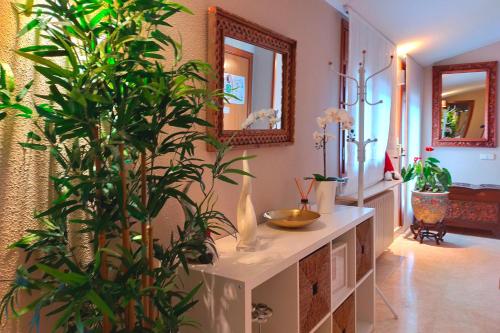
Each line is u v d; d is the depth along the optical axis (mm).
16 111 1118
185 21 1684
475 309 2945
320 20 2854
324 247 1892
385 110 4055
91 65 947
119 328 1095
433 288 3344
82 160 1049
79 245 1299
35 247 1081
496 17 4281
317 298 1808
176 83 1025
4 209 1102
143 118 1053
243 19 1947
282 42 2303
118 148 994
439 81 5980
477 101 5734
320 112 2896
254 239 1681
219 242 1814
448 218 5316
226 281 1380
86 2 982
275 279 1662
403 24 3789
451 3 3533
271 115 2113
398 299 3127
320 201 2387
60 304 1258
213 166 1204
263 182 2254
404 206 5203
